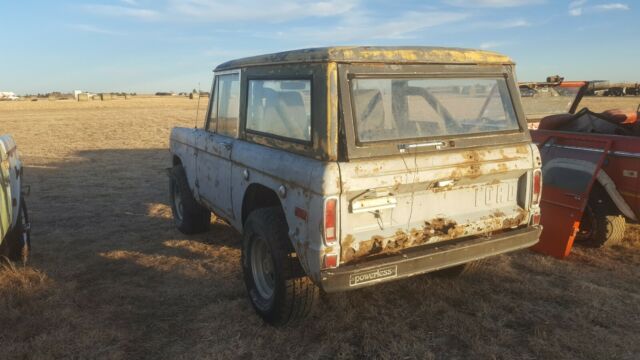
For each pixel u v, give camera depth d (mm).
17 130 24031
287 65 3678
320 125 3275
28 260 5559
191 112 40344
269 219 3771
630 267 5090
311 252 3252
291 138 3662
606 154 5121
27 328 3957
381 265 3293
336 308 4156
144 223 7180
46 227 6977
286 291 3645
